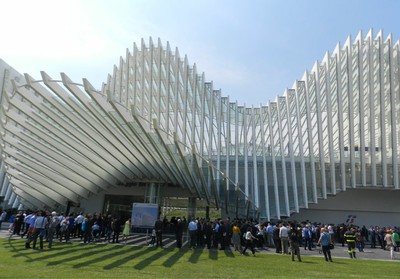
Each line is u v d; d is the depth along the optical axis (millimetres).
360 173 26703
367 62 27422
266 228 17172
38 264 8570
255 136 25750
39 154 17672
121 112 11539
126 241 15250
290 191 25469
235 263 10336
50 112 13836
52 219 12188
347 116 27734
